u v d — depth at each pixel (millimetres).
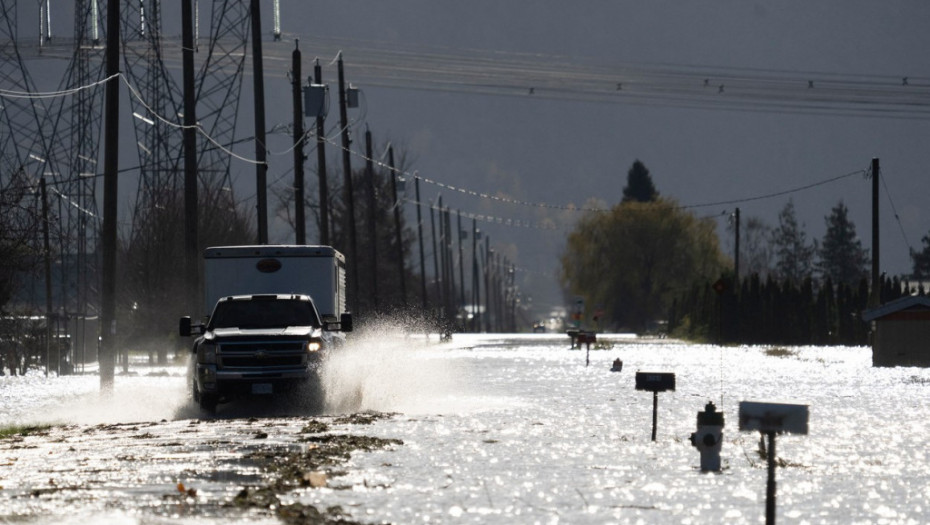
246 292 95250
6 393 105062
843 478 43344
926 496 39188
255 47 147875
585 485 40656
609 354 195750
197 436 58688
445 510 35094
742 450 52438
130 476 42156
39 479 41906
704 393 95000
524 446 52906
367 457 48281
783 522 34000
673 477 43031
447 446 52688
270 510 34125
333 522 32500
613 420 67625
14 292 143750
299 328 80938
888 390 100250
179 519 32375
